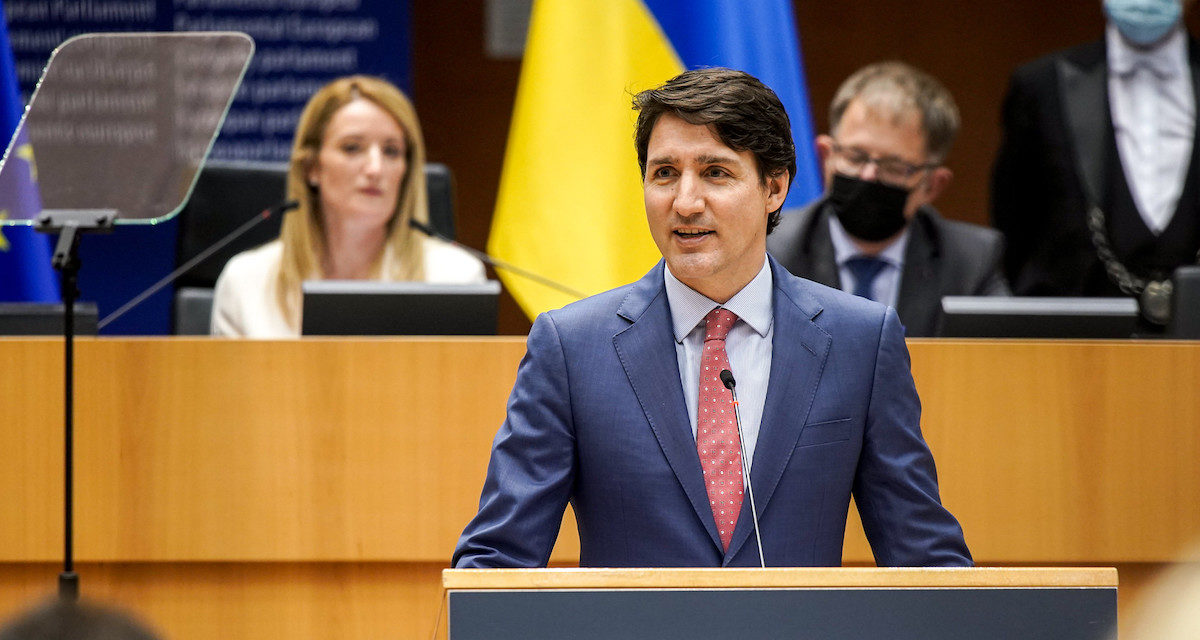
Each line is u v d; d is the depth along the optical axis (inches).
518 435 264.5
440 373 343.9
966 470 348.8
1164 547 350.0
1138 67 564.7
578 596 203.9
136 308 713.6
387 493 342.0
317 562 342.6
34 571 339.0
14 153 325.1
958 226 481.1
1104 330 376.5
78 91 329.7
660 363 267.6
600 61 554.9
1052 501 349.1
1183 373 351.9
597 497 263.4
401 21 667.4
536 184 547.2
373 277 491.5
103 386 339.9
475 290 371.9
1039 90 570.6
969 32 853.2
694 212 258.4
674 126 261.0
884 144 463.2
